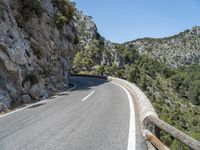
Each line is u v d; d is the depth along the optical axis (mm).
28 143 8016
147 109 9461
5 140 8484
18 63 19094
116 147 7293
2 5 19312
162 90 152375
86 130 9391
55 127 10062
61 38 30906
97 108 14398
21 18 22688
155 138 6551
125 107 14477
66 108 14828
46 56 25844
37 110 14602
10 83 17906
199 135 18578
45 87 23812
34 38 24156
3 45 17844
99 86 31750
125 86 30453
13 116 13062
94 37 182875
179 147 8797
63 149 7297
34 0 23891
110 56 182000
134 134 8609
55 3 30016
